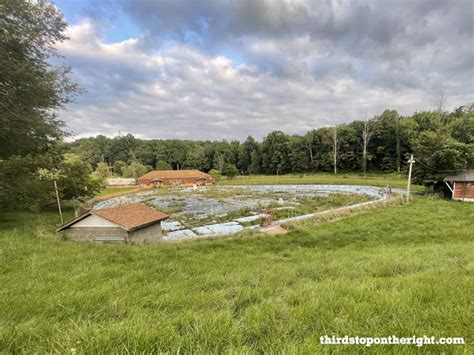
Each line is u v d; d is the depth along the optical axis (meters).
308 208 22.81
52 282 4.17
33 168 16.44
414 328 1.99
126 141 100.88
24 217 18.00
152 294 3.39
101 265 5.80
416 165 27.30
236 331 2.06
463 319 2.11
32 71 13.37
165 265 5.83
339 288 3.22
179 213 24.03
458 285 3.02
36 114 14.34
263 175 76.19
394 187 35.91
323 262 6.82
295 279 4.54
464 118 42.16
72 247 8.09
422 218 14.80
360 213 16.72
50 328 2.27
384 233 12.20
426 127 51.31
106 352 1.78
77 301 3.07
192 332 2.04
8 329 2.18
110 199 38.12
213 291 3.60
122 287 3.82
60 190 22.47
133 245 10.07
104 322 2.29
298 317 2.33
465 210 16.81
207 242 11.23
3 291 3.59
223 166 83.50
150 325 2.15
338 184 45.28
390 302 2.52
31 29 13.71
